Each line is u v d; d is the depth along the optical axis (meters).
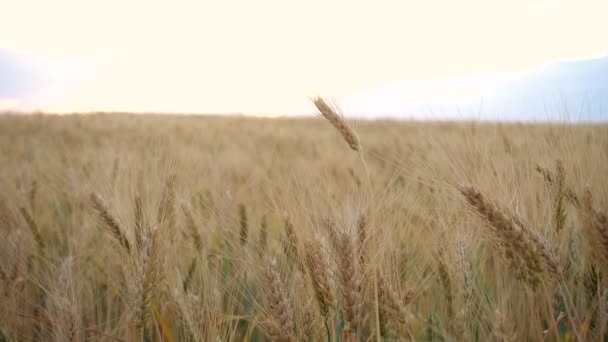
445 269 2.79
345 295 2.05
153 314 2.47
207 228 3.98
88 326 3.13
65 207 5.33
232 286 3.15
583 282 2.65
